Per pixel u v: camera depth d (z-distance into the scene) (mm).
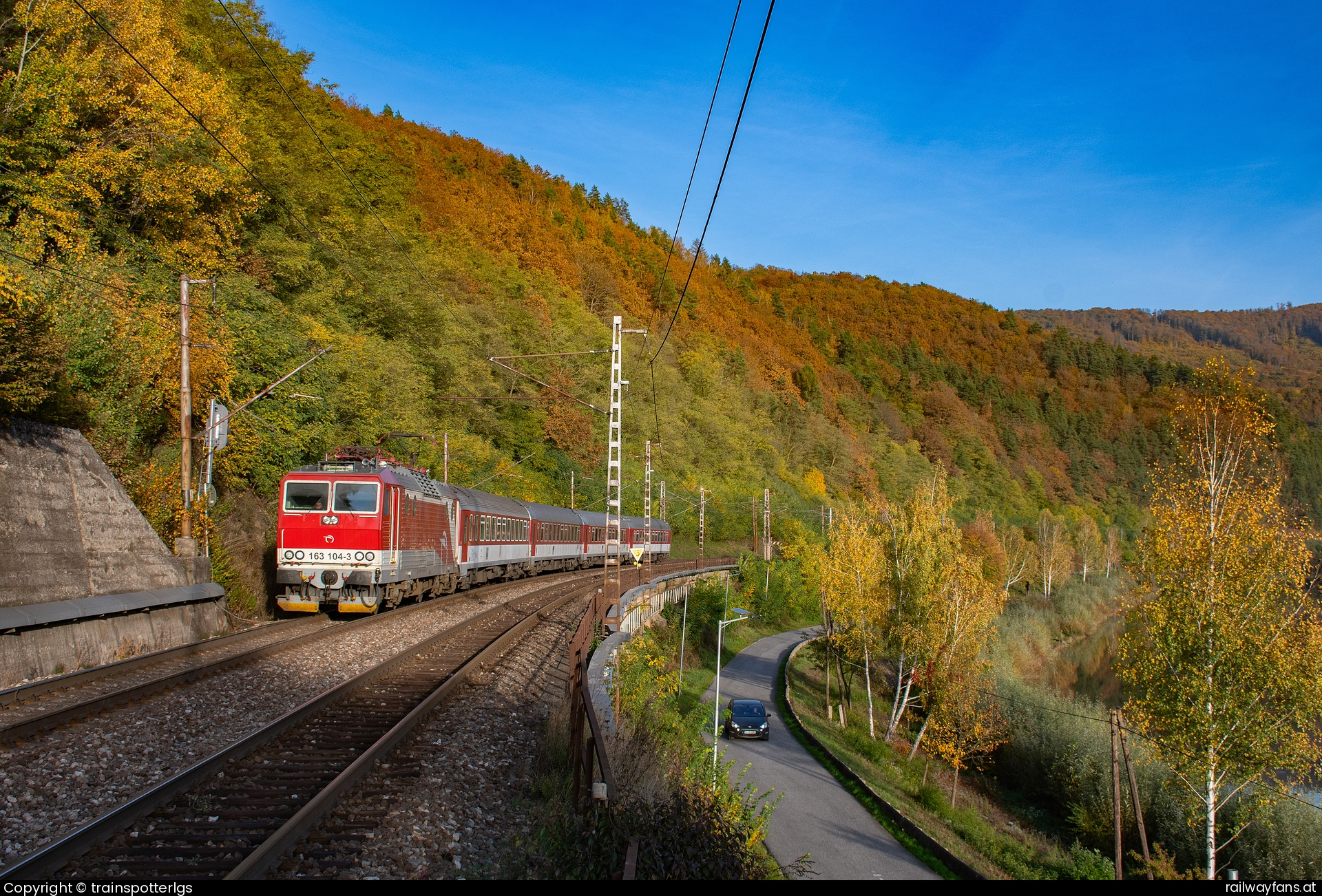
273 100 41656
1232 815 23703
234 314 25219
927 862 19516
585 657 9773
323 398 27562
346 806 6934
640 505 68125
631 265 124812
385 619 18812
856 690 43781
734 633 52281
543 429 61719
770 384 120250
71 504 15086
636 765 8914
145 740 8695
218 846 6020
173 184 23953
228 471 22375
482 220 84875
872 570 34219
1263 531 19250
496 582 33188
